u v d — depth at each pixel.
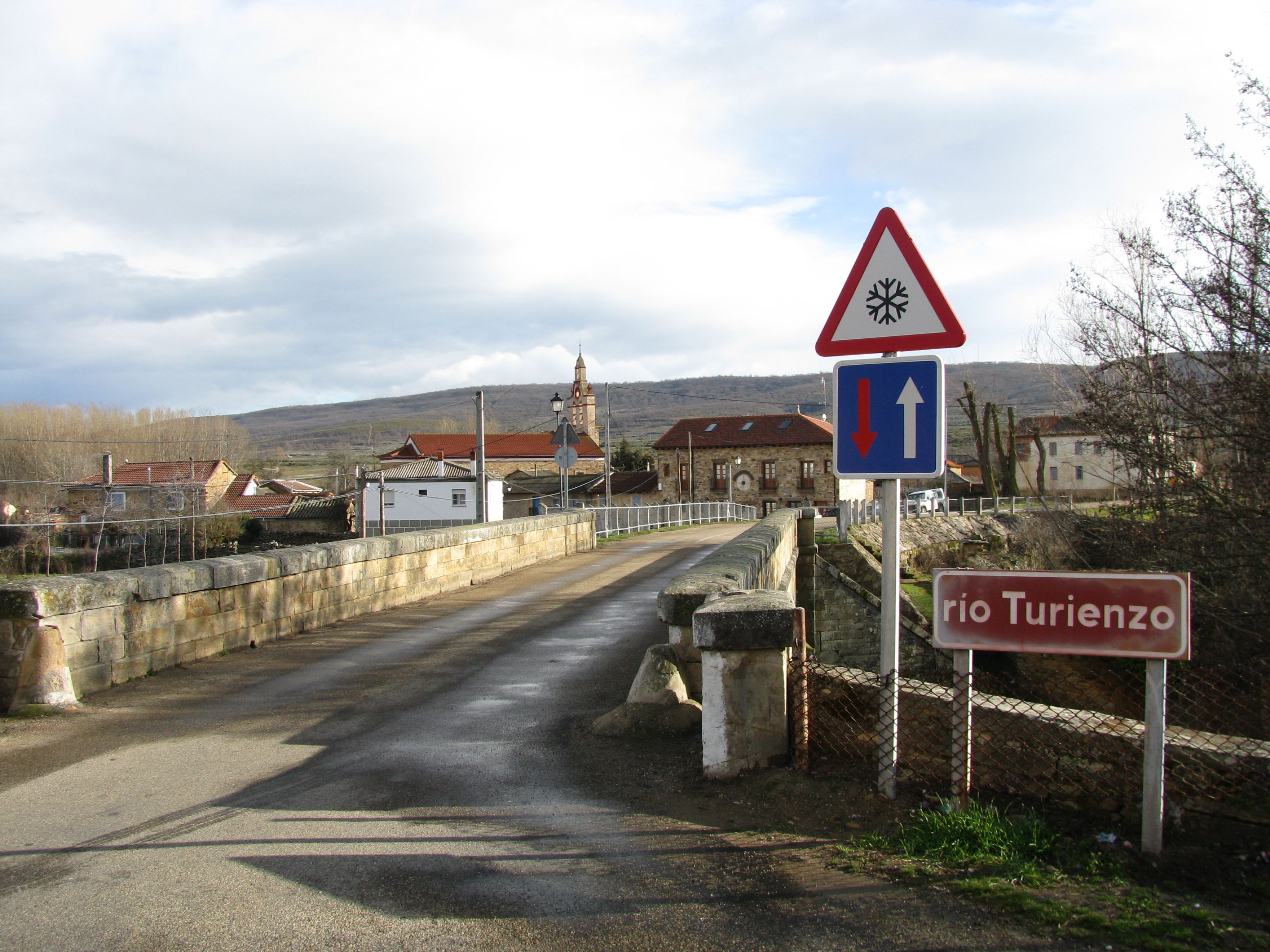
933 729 4.32
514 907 3.36
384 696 6.95
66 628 6.77
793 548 15.20
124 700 6.78
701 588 5.98
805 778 4.50
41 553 41.75
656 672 5.89
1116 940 3.01
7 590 6.42
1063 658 11.83
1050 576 3.82
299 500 57.78
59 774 5.04
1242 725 6.17
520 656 8.61
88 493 49.78
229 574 8.65
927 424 4.17
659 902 3.38
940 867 3.58
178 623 8.02
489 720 6.20
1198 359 10.17
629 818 4.26
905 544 29.52
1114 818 3.96
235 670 7.89
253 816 4.36
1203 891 3.41
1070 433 14.98
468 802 4.55
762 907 3.33
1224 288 9.61
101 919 3.28
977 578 3.94
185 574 8.05
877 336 4.28
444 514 54.75
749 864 3.69
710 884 3.52
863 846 3.81
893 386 4.23
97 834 4.13
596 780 4.86
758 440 70.31
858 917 3.23
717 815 4.24
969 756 4.04
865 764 4.60
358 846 3.97
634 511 35.19
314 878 3.63
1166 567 10.60
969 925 3.14
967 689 4.03
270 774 5.04
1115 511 11.89
